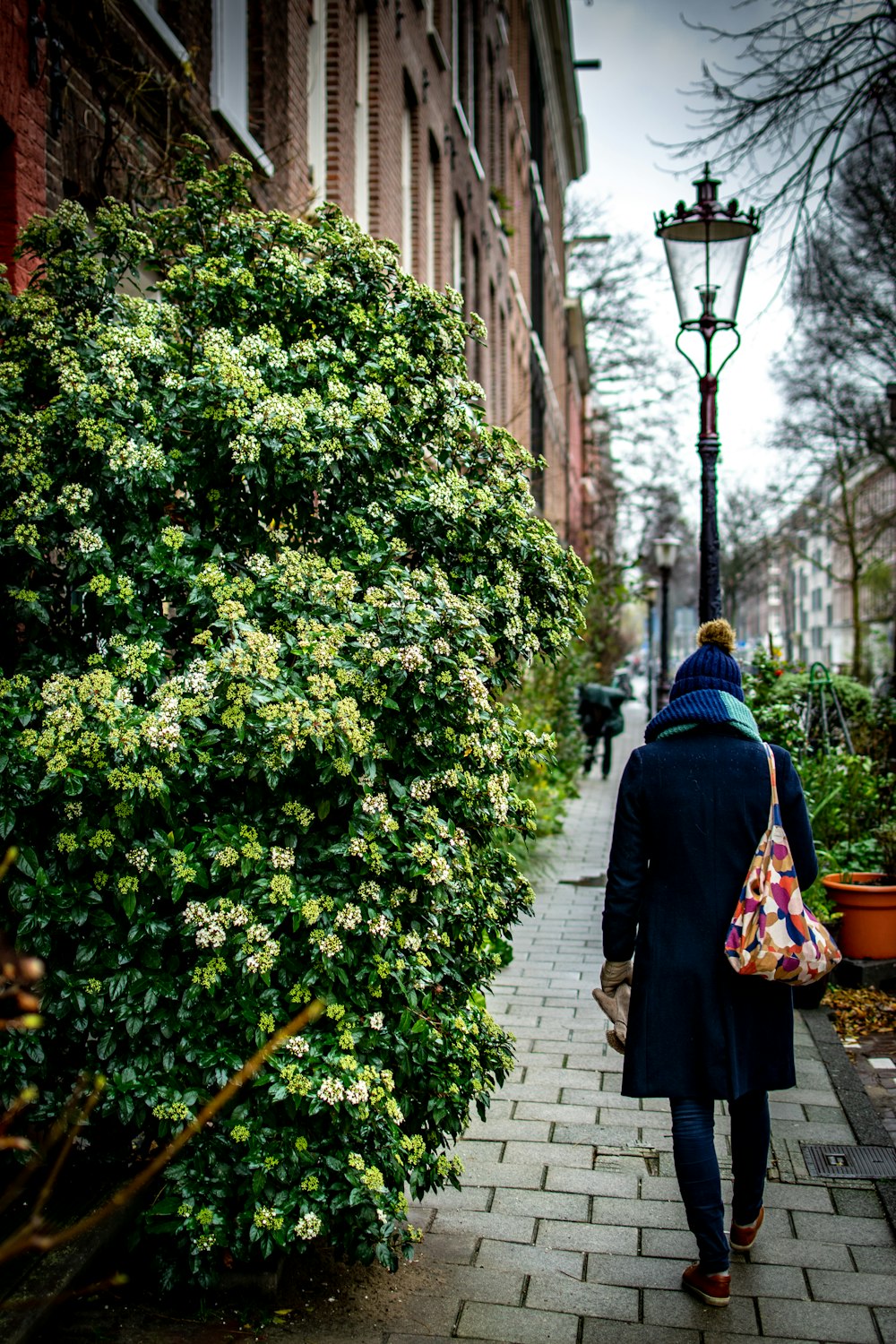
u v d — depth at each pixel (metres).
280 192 9.44
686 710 3.73
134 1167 3.55
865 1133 4.61
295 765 3.41
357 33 12.71
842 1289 3.53
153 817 3.31
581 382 50.56
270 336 4.13
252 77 9.09
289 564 3.60
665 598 25.41
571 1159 4.40
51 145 5.55
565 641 4.33
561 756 15.03
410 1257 3.38
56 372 3.74
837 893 6.67
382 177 12.87
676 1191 4.16
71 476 3.60
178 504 3.93
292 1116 3.22
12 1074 3.22
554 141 39.75
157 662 3.49
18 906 3.21
